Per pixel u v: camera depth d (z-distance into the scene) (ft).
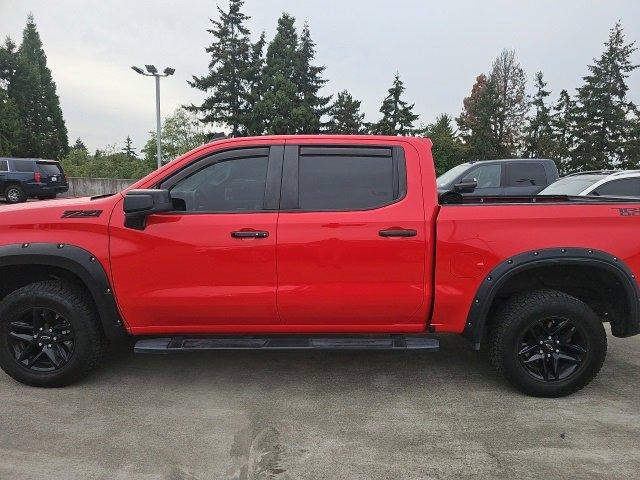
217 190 11.60
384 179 11.62
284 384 12.48
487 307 11.41
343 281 11.34
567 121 130.62
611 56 128.16
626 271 11.34
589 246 11.32
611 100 128.26
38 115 178.19
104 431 9.99
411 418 10.68
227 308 11.41
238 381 12.64
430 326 11.78
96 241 11.30
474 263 11.34
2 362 11.77
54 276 12.29
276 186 11.51
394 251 11.28
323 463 8.92
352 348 11.39
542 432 10.09
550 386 11.55
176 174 11.61
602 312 12.88
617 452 9.33
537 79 128.57
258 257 11.24
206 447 9.43
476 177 33.09
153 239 11.21
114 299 11.43
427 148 11.76
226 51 147.95
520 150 135.23
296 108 135.64
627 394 11.96
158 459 9.01
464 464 8.92
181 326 11.72
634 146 125.18
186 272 11.29
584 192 24.64
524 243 11.31
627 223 11.41
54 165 65.82
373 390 12.16
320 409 11.10
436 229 11.28
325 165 11.66
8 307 11.55
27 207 11.78
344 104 154.51
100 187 92.32
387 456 9.17
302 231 11.23
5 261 11.28
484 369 13.60
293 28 150.61
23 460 8.90
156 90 83.20
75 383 12.31
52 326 11.92
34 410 10.84
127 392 11.87
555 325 11.64
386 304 11.48
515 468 8.80
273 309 11.46
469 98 185.47
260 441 9.67
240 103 150.30
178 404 11.27
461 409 11.13
